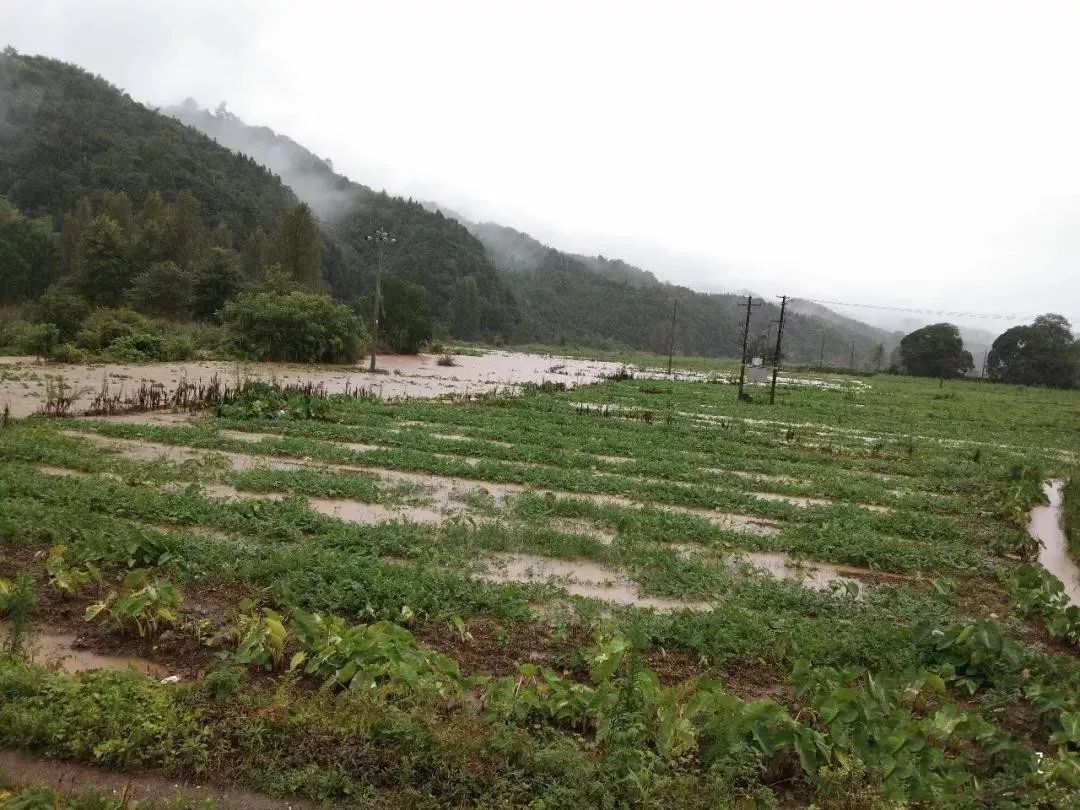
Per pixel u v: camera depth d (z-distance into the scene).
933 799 4.85
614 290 168.75
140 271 59.47
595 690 5.81
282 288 50.09
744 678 6.81
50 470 12.45
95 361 33.28
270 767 4.79
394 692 5.55
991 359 88.81
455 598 7.81
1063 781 5.18
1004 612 9.20
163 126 115.19
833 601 8.77
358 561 8.55
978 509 14.95
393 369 43.06
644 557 9.88
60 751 4.84
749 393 41.72
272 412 20.03
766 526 12.53
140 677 5.55
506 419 22.58
